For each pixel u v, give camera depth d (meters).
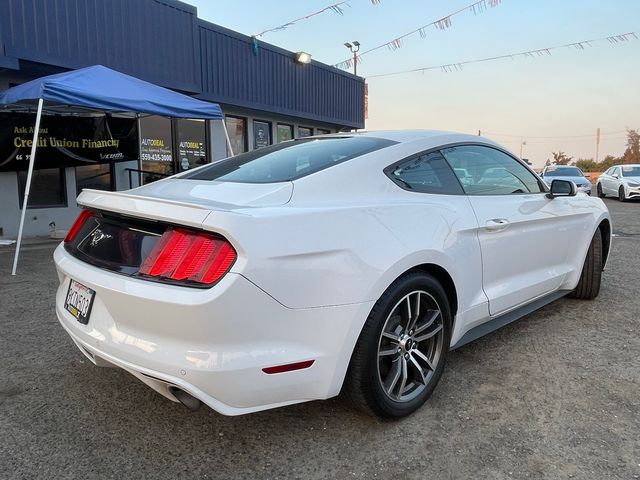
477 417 2.54
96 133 8.54
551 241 3.66
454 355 3.30
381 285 2.27
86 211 2.63
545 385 2.87
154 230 2.15
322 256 2.13
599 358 3.24
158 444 2.32
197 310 1.89
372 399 2.35
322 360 2.16
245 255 1.93
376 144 2.86
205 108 7.19
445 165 3.00
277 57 12.55
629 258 6.55
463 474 2.10
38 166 7.96
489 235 3.01
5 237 8.02
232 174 2.79
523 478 2.07
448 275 2.70
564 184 3.60
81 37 7.97
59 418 2.53
